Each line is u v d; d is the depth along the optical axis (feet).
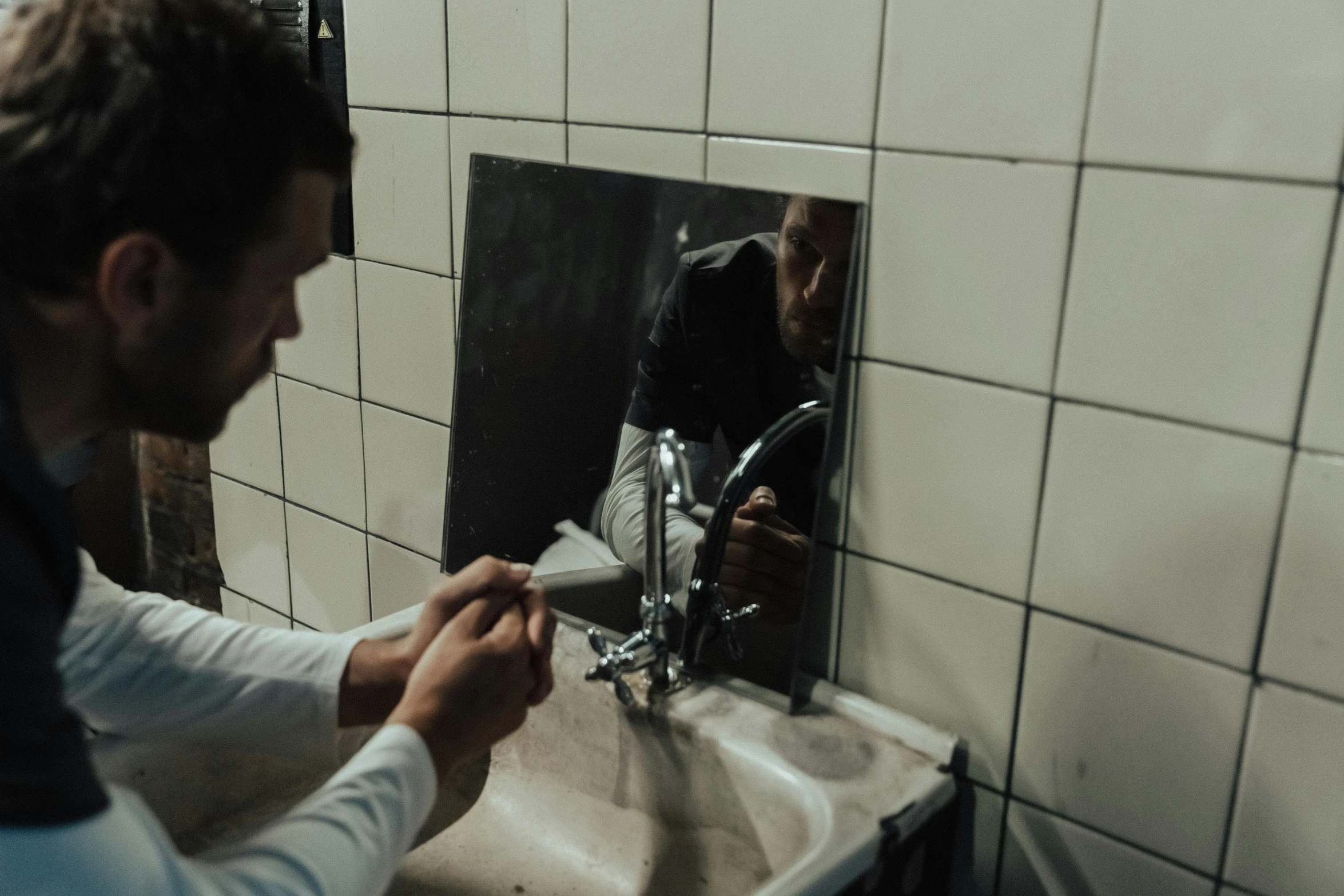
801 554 3.10
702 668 3.38
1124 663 2.72
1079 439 2.68
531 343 3.65
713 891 3.06
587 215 3.43
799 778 2.87
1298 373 2.34
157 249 1.82
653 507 2.96
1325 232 2.25
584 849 3.32
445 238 3.92
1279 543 2.43
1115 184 2.50
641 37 3.23
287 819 2.09
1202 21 2.32
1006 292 2.71
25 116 1.72
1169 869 2.77
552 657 3.46
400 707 2.39
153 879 1.75
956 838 3.15
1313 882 2.55
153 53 1.76
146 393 1.99
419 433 4.22
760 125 3.05
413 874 3.22
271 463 4.91
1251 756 2.57
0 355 1.60
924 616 3.06
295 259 2.06
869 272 2.94
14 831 1.57
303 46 4.18
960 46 2.66
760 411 3.15
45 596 1.62
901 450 2.99
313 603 4.95
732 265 3.13
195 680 2.81
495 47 3.60
